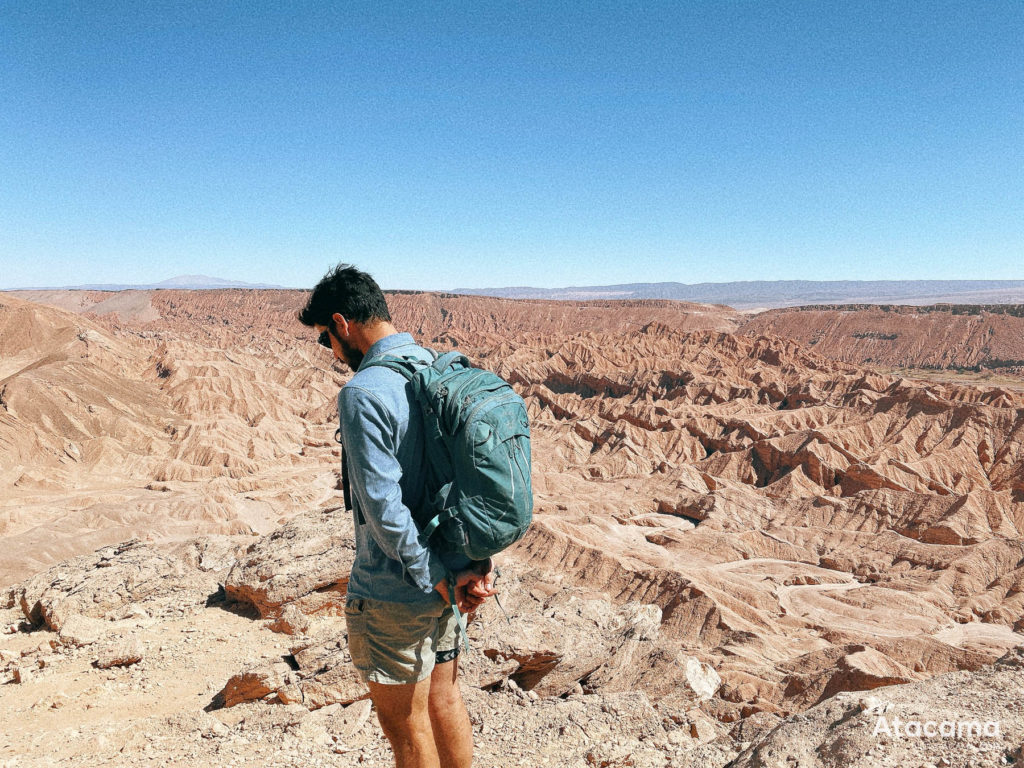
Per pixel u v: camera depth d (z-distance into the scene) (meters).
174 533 74.19
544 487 106.50
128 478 102.56
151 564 15.73
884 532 82.50
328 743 8.04
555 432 133.50
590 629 12.89
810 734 5.43
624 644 12.46
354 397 3.38
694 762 7.10
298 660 9.98
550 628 12.07
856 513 88.94
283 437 125.81
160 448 113.25
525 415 3.52
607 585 62.19
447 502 3.34
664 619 54.97
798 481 102.69
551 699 9.31
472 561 3.59
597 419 136.25
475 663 10.67
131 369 147.88
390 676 3.70
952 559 73.06
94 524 76.38
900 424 117.75
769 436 121.75
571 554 66.88
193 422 126.06
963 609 63.72
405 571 3.47
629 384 160.25
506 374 176.75
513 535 3.35
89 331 152.62
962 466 104.88
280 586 13.44
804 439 113.00
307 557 14.09
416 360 3.62
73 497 89.81
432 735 3.87
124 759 7.89
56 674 11.24
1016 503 86.94
